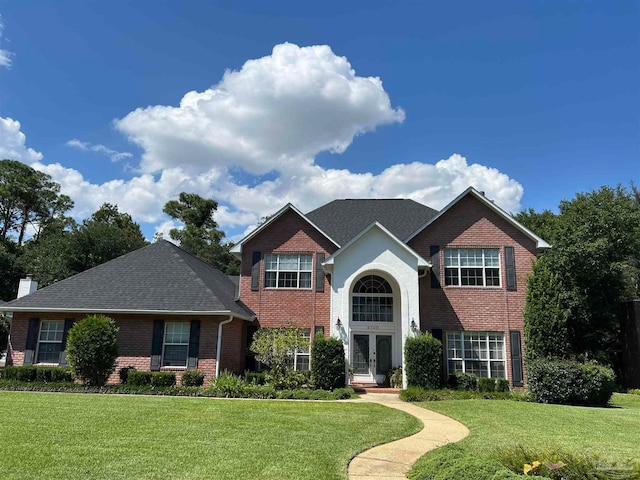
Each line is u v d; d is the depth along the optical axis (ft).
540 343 65.41
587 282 99.19
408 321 67.51
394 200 92.63
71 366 59.57
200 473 23.03
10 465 23.18
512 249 73.36
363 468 26.21
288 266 75.66
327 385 62.80
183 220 232.94
